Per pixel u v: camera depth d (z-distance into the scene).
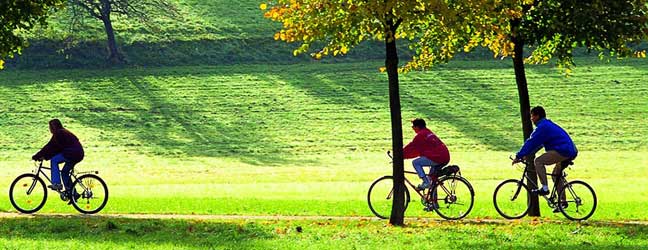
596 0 27.53
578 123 92.00
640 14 27.70
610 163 70.62
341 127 91.75
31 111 95.81
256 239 23.02
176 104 100.25
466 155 78.06
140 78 109.62
